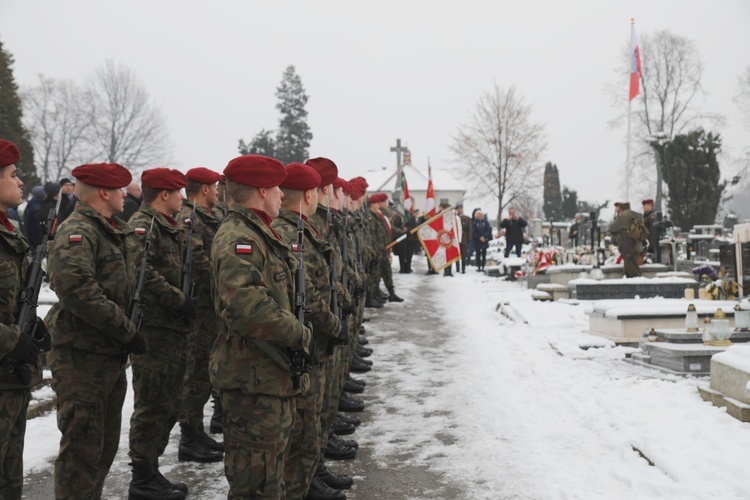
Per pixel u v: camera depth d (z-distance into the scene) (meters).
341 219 6.70
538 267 19.38
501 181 53.28
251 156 4.02
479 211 25.59
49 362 4.42
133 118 72.56
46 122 69.62
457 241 18.38
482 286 19.69
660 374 8.19
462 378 8.80
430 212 23.50
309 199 5.03
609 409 6.76
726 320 8.24
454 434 6.55
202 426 6.13
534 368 8.97
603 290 14.41
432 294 17.94
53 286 4.26
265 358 3.79
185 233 6.03
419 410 7.41
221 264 3.69
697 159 30.41
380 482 5.44
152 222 5.22
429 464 5.79
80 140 70.88
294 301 4.10
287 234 4.80
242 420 3.77
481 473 5.54
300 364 3.80
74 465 4.34
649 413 6.52
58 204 4.15
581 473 5.38
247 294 3.60
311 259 4.89
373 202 15.59
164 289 5.12
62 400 4.35
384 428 6.82
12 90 43.53
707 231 28.06
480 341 11.29
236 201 3.99
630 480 5.08
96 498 4.48
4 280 3.78
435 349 10.80
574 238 27.98
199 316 6.09
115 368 4.50
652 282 14.12
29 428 6.65
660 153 32.03
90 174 4.56
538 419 6.84
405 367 9.55
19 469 3.88
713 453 5.30
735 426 5.98
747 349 6.59
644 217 17.81
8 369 3.67
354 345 6.93
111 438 4.61
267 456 3.78
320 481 5.19
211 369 3.87
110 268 4.51
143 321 5.10
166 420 5.18
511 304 14.83
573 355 9.60
